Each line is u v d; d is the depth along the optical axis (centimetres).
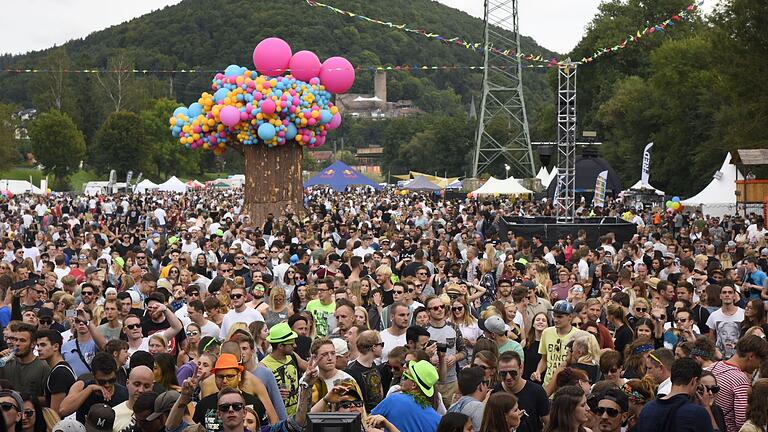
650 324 1034
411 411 745
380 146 19888
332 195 6919
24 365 889
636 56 8088
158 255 2153
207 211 4281
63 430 709
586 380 844
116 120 11694
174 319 1098
